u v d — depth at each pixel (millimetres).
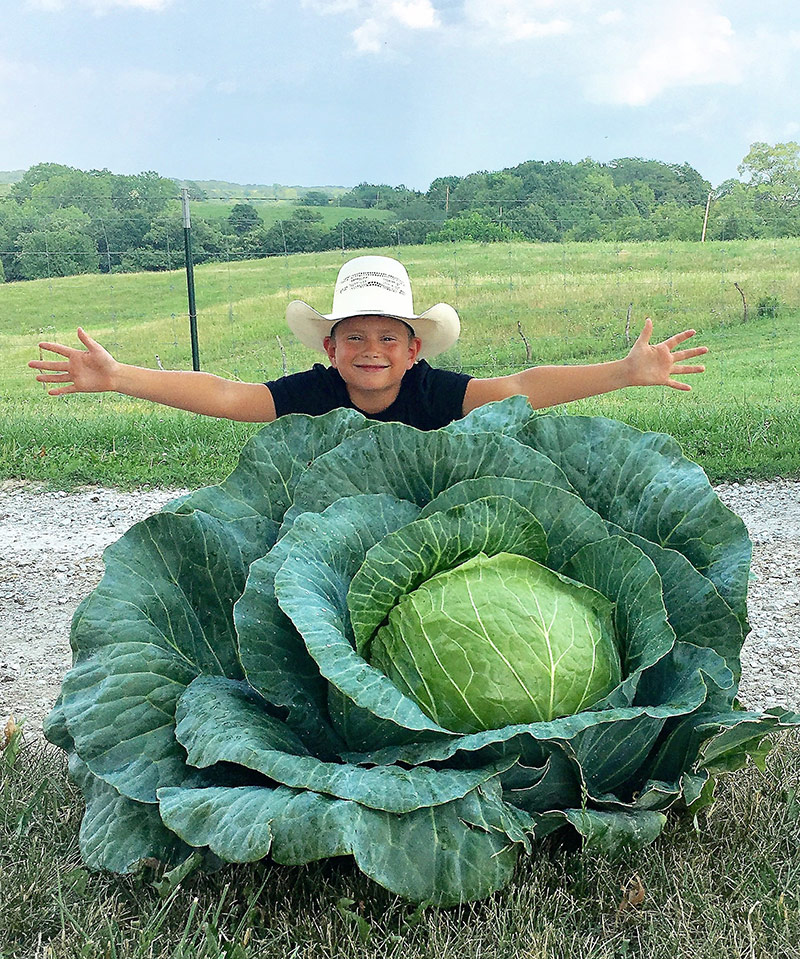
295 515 3080
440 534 2805
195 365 14656
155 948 2568
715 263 26500
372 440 3146
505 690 2598
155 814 2750
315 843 2346
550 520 2967
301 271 27438
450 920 2619
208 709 2715
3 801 3311
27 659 5426
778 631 5602
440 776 2475
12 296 27047
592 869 2828
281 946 2564
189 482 9414
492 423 3357
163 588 3010
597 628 2758
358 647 2742
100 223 27969
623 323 22797
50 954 2539
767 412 11109
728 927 2650
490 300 23953
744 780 3369
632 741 2705
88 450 10383
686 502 3156
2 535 7898
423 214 31172
